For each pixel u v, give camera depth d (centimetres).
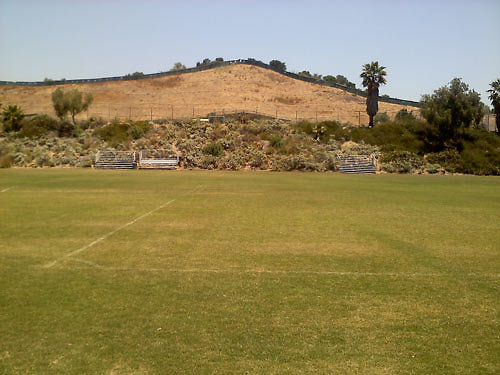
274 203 2138
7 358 663
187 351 683
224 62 11056
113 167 4584
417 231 1527
